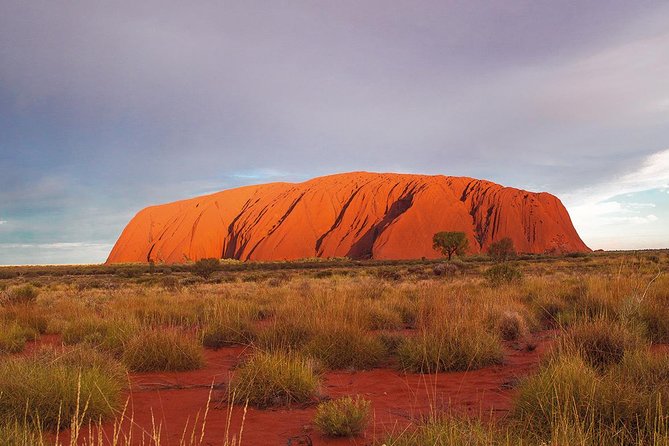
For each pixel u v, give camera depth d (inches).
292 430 188.4
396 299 543.5
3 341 381.7
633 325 314.5
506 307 429.7
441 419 174.2
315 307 404.5
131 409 219.6
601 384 181.6
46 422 187.9
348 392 245.3
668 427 150.3
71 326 430.0
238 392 229.0
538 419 170.6
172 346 312.8
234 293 839.7
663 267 655.8
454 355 291.6
